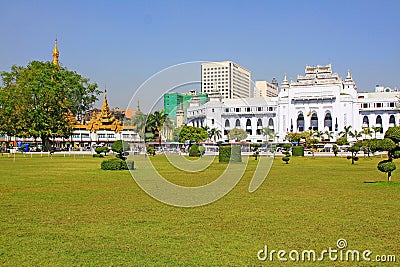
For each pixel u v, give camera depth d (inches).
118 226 541.6
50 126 3255.4
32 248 438.6
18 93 3196.4
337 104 5497.1
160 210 660.1
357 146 2628.0
